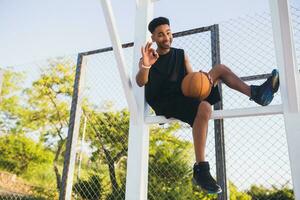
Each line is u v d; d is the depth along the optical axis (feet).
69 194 10.34
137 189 5.73
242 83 5.56
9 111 28.35
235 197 12.23
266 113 5.25
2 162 26.43
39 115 29.45
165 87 5.88
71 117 11.22
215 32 10.76
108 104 20.20
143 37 6.78
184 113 5.46
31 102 28.58
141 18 6.97
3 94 28.27
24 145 28.55
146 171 5.97
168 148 17.87
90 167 19.72
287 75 4.79
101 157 20.04
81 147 15.10
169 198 15.74
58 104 29.01
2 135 27.63
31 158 28.55
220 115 5.54
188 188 15.93
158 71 6.05
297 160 4.79
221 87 10.11
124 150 19.47
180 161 16.89
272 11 5.61
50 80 27.71
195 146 5.12
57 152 30.19
